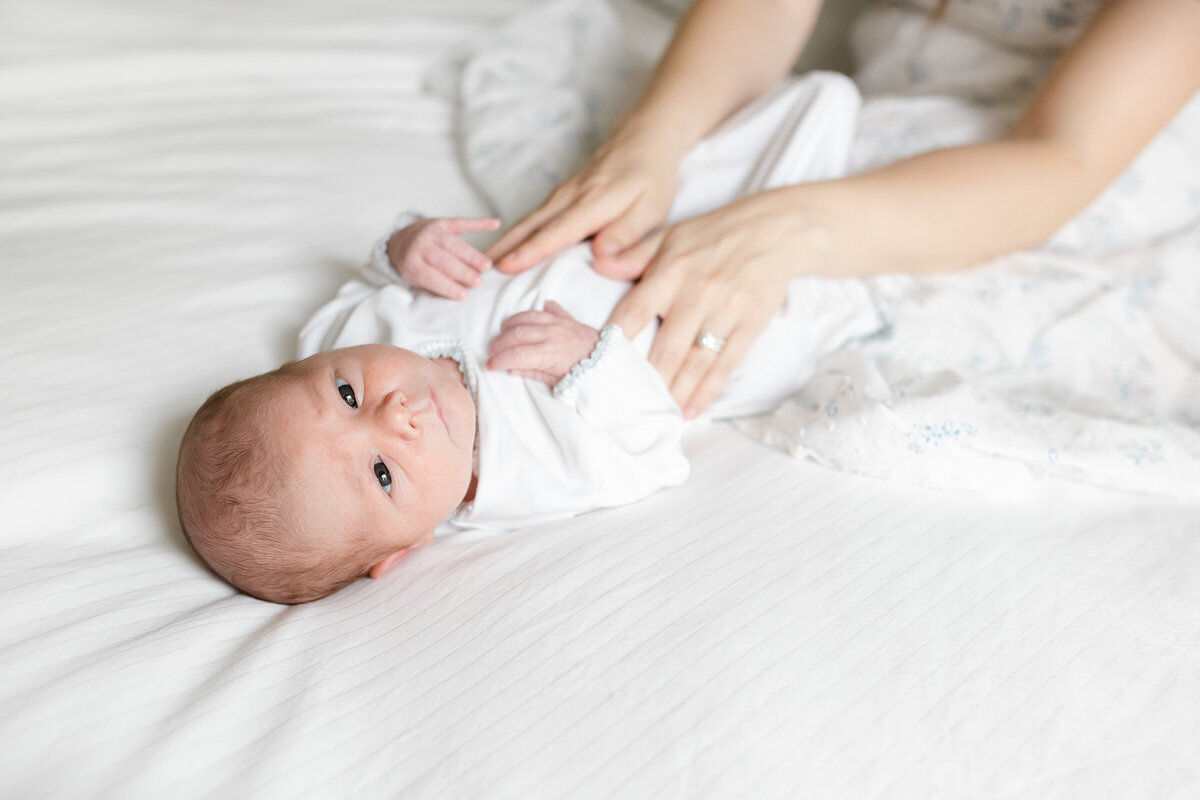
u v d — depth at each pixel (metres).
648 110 1.28
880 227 1.12
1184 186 1.28
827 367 1.13
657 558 0.86
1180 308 1.21
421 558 0.97
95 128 1.64
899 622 0.79
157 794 0.65
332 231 1.39
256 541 0.89
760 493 0.98
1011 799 0.66
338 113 1.75
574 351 0.99
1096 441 1.00
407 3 2.08
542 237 1.10
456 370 1.04
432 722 0.71
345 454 0.91
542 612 0.80
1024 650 0.77
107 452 0.98
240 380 1.04
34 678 0.72
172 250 1.32
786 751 0.68
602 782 0.67
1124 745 0.70
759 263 1.07
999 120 1.36
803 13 1.45
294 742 0.69
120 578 0.86
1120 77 1.13
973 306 1.19
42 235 1.34
